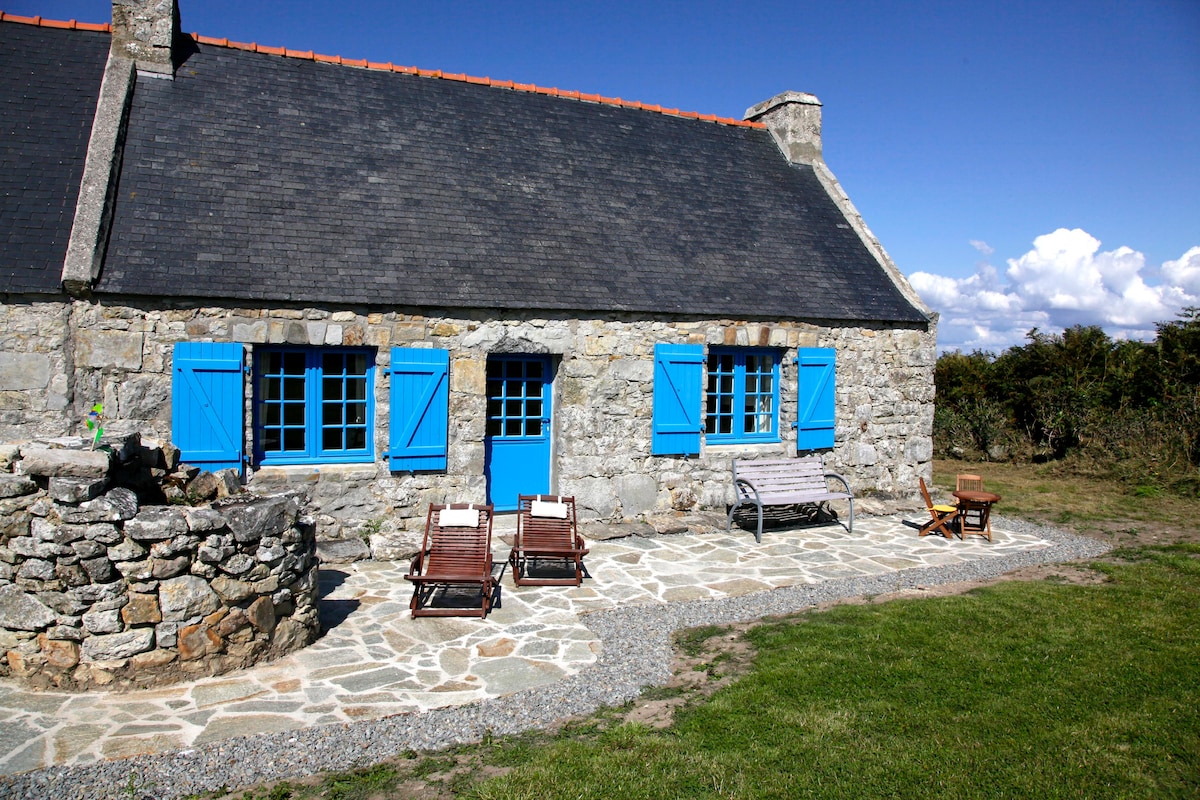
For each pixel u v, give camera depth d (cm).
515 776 371
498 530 866
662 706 458
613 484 910
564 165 1033
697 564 771
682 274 956
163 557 465
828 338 1019
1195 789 365
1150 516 1018
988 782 368
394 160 924
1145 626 575
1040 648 530
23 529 454
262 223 793
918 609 618
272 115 902
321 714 441
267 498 525
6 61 839
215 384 730
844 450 1048
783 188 1186
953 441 1625
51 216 721
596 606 642
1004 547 860
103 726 419
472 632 579
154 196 771
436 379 811
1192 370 1291
